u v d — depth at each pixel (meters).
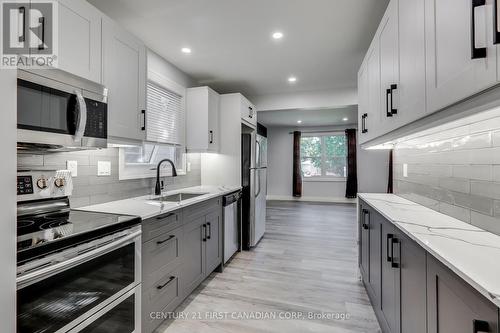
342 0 1.86
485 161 1.23
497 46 0.69
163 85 2.76
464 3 0.83
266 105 4.30
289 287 2.40
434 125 1.14
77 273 1.11
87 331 1.16
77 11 1.45
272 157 8.02
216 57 2.83
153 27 2.22
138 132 1.96
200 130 3.06
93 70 1.56
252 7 1.94
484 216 1.24
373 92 2.05
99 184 1.97
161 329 1.80
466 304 0.76
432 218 1.47
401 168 2.34
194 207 2.21
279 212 5.96
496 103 0.76
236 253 3.31
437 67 1.01
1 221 0.78
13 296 0.82
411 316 1.18
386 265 1.58
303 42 2.50
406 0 1.33
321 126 7.59
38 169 1.48
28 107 1.15
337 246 3.57
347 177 7.23
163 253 1.77
